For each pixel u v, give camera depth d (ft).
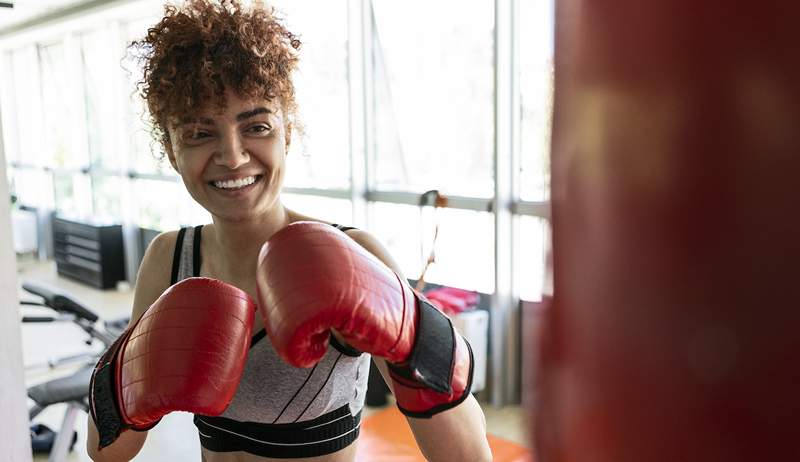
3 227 5.50
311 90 15.17
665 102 0.58
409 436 9.27
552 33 0.69
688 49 0.57
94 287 21.84
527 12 11.34
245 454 3.30
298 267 2.38
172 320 2.61
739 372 0.57
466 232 12.69
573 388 0.66
